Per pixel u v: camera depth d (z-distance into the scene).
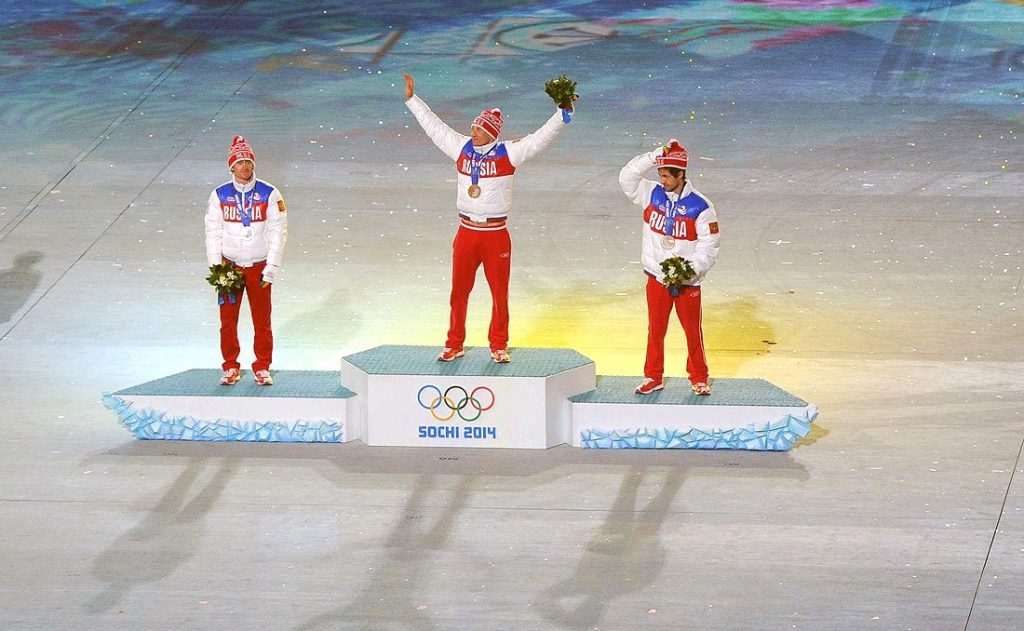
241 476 33.84
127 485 33.38
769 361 40.56
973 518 31.64
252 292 35.78
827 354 41.03
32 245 49.88
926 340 41.91
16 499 32.72
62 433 36.41
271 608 27.94
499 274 35.06
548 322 43.44
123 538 30.84
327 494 32.88
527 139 34.44
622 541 30.62
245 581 28.98
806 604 28.08
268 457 34.94
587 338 42.25
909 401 37.88
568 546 30.42
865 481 33.44
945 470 33.97
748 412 34.62
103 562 29.78
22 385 39.44
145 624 27.38
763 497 32.62
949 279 46.50
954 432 36.03
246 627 27.28
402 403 35.09
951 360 40.50
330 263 48.41
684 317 34.59
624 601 28.16
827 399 38.06
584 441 35.09
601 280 46.81
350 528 31.23
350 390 35.97
